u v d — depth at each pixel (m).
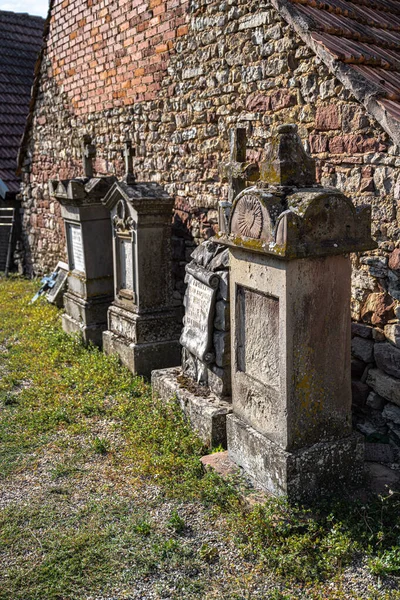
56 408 5.57
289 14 4.82
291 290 3.53
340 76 4.32
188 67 6.44
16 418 5.40
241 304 4.15
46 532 3.74
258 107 5.49
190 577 3.33
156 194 6.28
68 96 9.28
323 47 4.45
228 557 3.48
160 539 3.65
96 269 7.29
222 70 5.92
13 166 12.34
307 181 3.74
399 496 3.84
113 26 7.76
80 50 8.70
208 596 3.17
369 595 3.13
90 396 5.82
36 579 3.31
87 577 3.32
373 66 4.52
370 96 4.05
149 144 7.36
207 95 6.20
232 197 4.61
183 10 6.38
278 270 3.57
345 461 3.89
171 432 4.92
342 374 3.85
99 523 3.82
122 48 7.63
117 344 6.63
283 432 3.73
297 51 4.92
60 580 3.30
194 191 6.63
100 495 4.16
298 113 4.99
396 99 4.11
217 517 3.86
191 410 4.98
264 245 3.55
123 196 6.21
